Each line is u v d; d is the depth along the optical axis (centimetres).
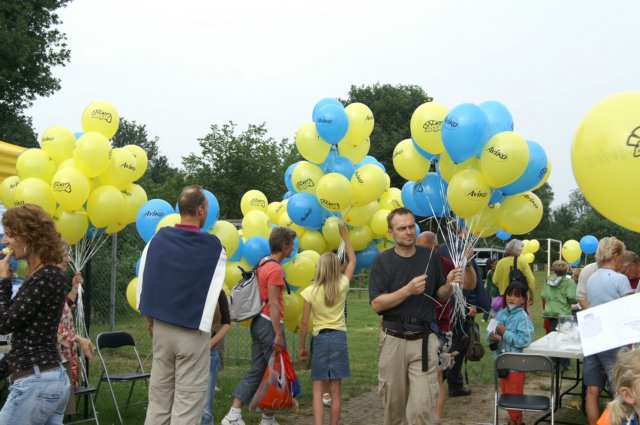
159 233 414
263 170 2259
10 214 350
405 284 442
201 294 401
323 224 712
